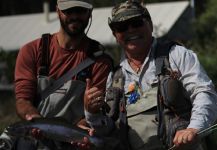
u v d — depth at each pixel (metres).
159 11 31.81
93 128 5.39
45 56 6.04
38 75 6.02
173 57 5.23
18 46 33.81
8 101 18.31
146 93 5.26
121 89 5.40
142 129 5.23
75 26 6.00
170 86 5.12
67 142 5.60
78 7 5.96
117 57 18.11
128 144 5.33
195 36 32.53
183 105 5.14
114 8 5.47
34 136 5.56
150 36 5.36
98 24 31.64
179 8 31.75
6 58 24.86
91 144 5.39
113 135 5.43
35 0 55.97
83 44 6.07
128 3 5.38
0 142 5.78
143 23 5.31
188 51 5.24
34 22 35.41
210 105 4.98
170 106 5.12
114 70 5.55
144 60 5.33
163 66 5.24
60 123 5.52
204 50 20.98
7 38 34.62
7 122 12.59
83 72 6.00
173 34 30.61
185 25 31.89
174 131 5.08
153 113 5.22
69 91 5.97
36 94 6.05
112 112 5.41
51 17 35.50
